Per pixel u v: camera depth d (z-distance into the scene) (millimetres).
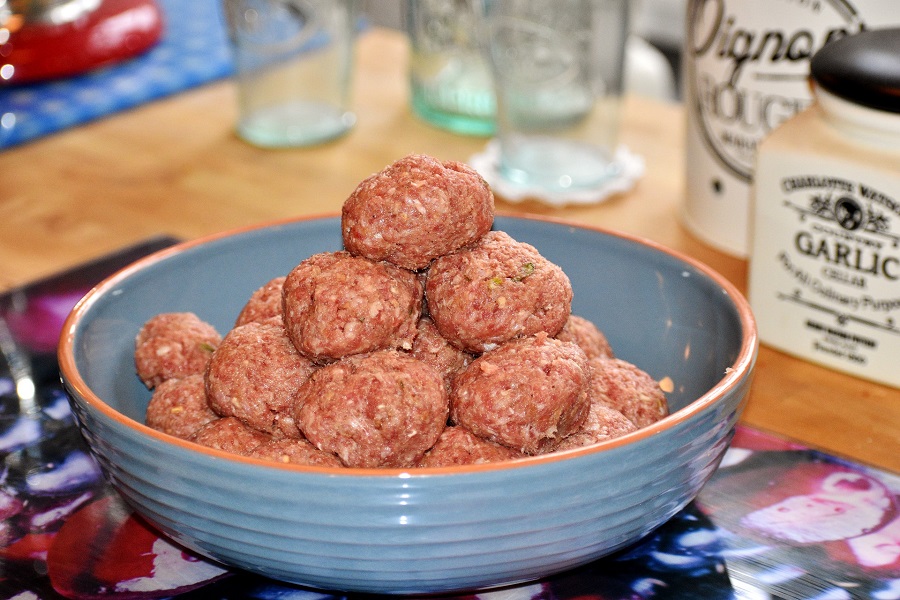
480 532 446
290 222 600
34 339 641
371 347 497
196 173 841
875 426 590
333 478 437
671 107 992
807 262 615
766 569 504
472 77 903
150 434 455
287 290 511
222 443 505
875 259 593
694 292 560
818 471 555
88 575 502
